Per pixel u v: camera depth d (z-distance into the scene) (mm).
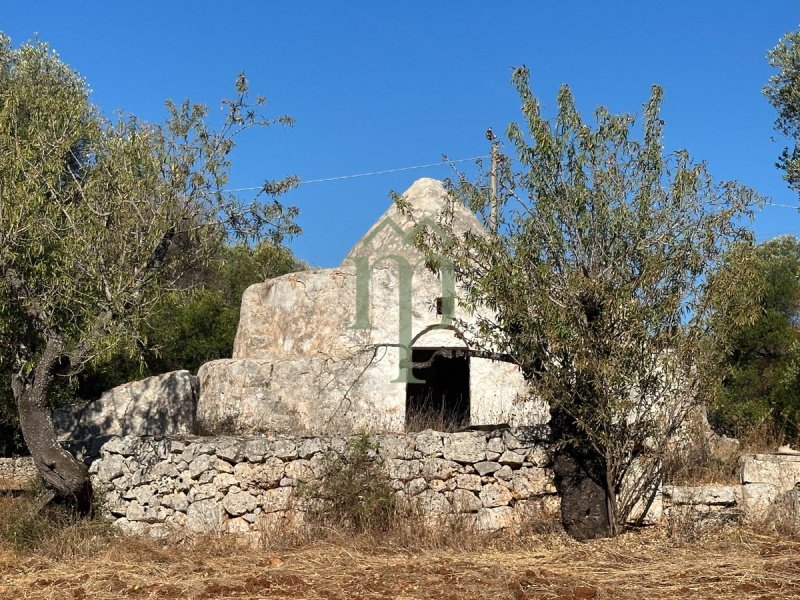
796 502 10984
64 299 11594
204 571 9836
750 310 11000
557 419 11250
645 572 9219
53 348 11648
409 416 14367
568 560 9984
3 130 11875
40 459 11508
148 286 11883
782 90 15703
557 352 10781
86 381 18922
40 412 11617
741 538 10656
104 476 11867
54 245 11828
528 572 9148
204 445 11734
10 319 11609
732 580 8750
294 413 14406
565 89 11492
